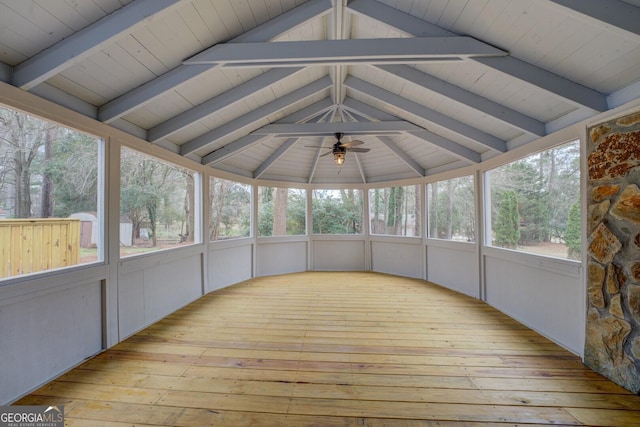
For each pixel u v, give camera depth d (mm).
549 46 2223
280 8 2592
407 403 2021
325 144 6000
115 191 2914
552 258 2980
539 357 2654
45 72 2012
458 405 1999
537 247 3258
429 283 5531
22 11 1754
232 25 2535
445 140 4434
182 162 4125
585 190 2520
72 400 2037
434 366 2502
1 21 1753
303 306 4129
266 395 2107
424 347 2859
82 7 1880
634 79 2121
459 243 4867
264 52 2557
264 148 5539
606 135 2324
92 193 2717
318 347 2859
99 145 2781
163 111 3227
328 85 4094
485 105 3148
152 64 2555
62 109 2340
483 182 4406
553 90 2424
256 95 3762
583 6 1775
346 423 1832
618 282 2229
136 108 2748
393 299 4469
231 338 3064
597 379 2303
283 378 2322
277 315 3762
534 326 3273
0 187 2006
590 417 1882
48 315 2268
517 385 2229
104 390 2154
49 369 2268
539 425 1813
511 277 3717
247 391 2152
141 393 2123
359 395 2109
